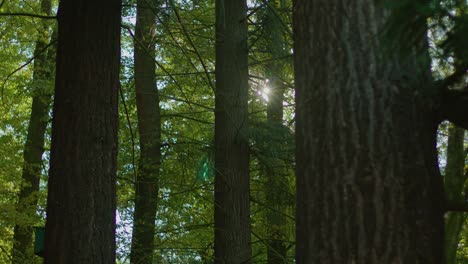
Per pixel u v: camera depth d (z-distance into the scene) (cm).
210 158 1075
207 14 1379
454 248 1066
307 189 359
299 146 370
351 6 359
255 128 1034
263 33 1002
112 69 640
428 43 298
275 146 1029
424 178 344
